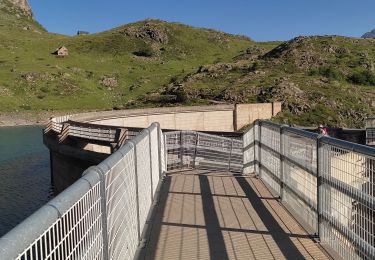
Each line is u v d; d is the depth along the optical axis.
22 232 2.19
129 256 5.61
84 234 3.37
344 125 86.69
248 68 119.75
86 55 169.62
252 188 10.27
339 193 5.72
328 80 102.94
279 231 6.98
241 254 6.04
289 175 8.35
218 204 8.81
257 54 154.12
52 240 2.64
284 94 90.69
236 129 73.06
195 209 8.45
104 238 4.05
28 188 33.00
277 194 9.40
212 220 7.68
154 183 9.70
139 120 57.41
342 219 5.62
